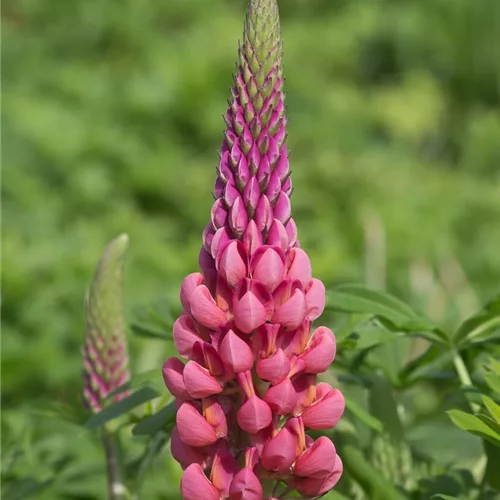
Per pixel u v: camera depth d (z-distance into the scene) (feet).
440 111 49.88
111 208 35.86
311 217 36.19
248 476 7.95
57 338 23.77
